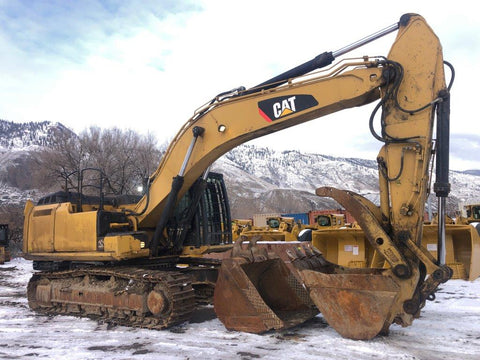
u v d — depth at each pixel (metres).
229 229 8.99
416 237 5.25
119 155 28.28
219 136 6.85
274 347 5.21
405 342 5.28
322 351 4.99
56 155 28.12
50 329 6.56
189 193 8.27
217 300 6.11
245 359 4.84
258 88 6.61
